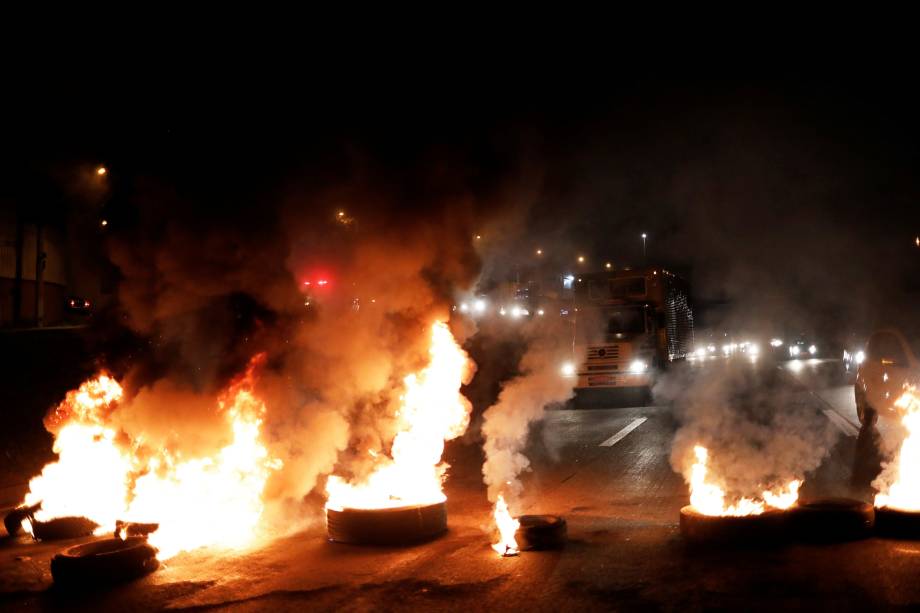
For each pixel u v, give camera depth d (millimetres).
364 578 6188
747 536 6508
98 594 6094
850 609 5055
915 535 6453
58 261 36062
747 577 5758
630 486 9859
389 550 6996
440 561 6551
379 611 5457
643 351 23156
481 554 6719
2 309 38188
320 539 7527
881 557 6055
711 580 5734
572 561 6395
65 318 39719
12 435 13148
